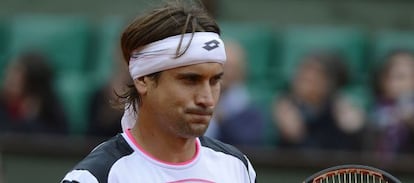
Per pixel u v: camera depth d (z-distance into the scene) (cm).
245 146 2264
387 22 2605
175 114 891
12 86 2364
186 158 933
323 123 2302
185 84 888
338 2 2609
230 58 2284
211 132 2205
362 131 2312
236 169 968
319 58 2358
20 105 2359
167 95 890
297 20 2592
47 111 2352
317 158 2291
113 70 2292
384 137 2312
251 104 2292
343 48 2408
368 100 2342
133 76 912
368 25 2597
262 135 2288
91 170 891
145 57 894
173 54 878
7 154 2339
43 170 2341
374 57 2403
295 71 2358
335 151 2297
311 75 2328
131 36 901
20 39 2436
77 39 2425
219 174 948
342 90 2339
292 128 2300
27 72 2369
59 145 2328
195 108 887
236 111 2270
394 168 2294
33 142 2334
